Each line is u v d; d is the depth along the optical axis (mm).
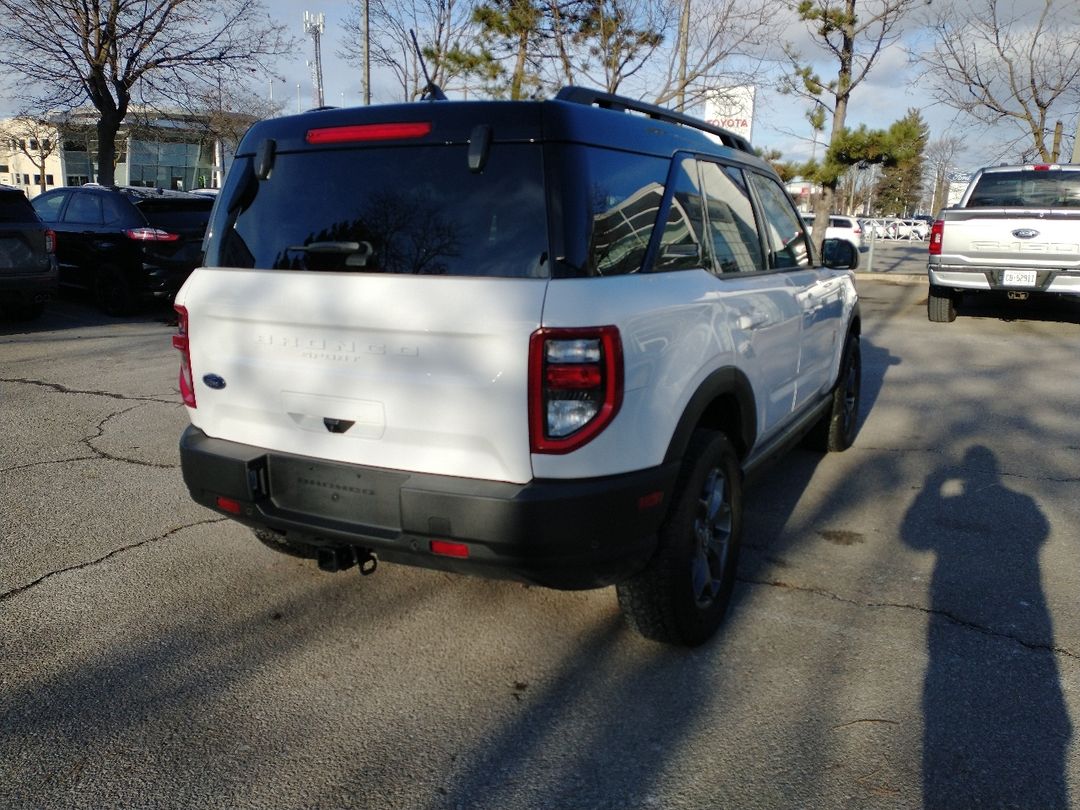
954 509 4871
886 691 3041
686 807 2477
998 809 2459
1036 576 3982
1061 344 10562
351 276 2857
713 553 3416
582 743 2758
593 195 2758
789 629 3482
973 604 3701
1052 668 3189
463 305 2654
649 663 3225
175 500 4816
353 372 2861
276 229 3123
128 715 2877
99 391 7270
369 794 2521
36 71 17562
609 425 2625
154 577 3887
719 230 3648
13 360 8516
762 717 2895
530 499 2598
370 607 3643
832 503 4977
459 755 2699
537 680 3115
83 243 11578
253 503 3088
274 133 3178
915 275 18969
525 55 13102
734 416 3604
